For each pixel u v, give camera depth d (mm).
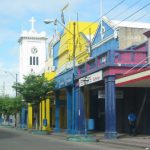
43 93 49219
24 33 114688
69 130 40938
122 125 37875
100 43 41250
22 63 114875
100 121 44500
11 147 23391
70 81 40125
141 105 34594
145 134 33688
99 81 33031
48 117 55844
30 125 67625
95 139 29359
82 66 37719
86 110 39125
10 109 78125
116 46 38469
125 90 36438
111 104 30234
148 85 30625
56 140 31266
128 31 39438
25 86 49469
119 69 30422
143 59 30781
